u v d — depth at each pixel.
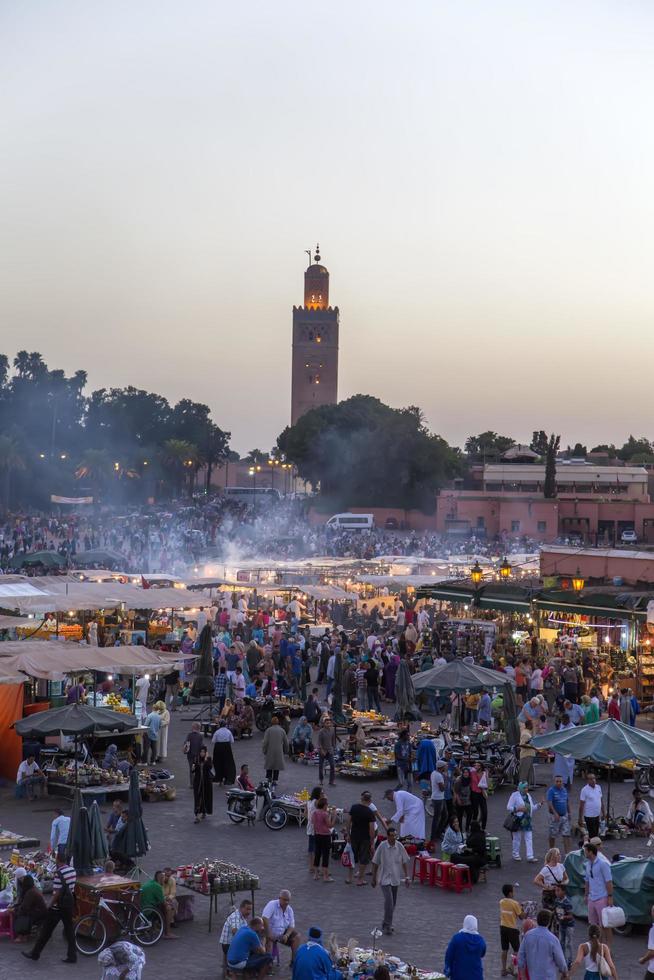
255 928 15.19
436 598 43.34
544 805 25.44
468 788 22.52
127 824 18.77
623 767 27.69
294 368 196.50
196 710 36.12
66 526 93.62
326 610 53.59
